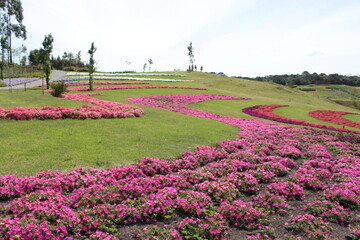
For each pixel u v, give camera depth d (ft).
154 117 66.13
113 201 21.99
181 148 39.45
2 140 35.88
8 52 304.71
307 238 18.74
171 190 23.98
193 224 19.38
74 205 21.13
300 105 147.23
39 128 43.96
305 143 48.03
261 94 189.16
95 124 50.67
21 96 81.71
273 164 33.35
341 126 88.38
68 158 31.19
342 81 453.99
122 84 162.09
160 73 269.64
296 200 25.31
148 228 19.22
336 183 28.73
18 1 320.70
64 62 383.86
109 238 16.92
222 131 55.26
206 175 28.53
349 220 21.09
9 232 15.70
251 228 19.93
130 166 29.32
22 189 22.76
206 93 155.22
